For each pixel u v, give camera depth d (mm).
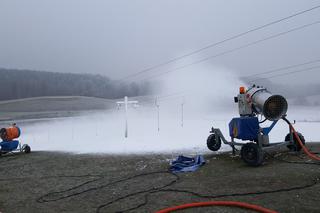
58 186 7262
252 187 6070
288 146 8953
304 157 8219
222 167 7980
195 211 5055
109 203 5762
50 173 8750
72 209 5609
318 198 5254
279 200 5281
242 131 8328
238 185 6285
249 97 8953
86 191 6672
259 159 7613
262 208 4895
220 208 5129
